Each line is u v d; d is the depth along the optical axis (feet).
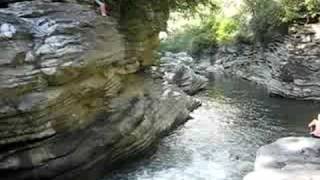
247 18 140.77
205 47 169.78
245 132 73.15
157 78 78.23
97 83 50.19
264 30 123.75
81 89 47.34
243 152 62.59
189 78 111.55
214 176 53.36
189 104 88.53
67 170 44.93
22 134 40.81
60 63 42.96
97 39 49.26
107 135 51.03
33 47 41.91
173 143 66.33
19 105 39.68
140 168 55.21
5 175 40.91
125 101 58.03
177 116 77.15
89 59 46.78
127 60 61.67
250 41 136.67
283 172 42.88
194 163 57.77
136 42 64.95
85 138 48.44
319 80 98.94
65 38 44.32
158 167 55.83
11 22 41.63
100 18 51.34
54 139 44.55
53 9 46.03
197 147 64.64
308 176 41.65
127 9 64.49
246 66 140.05
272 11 119.03
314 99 99.35
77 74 45.60
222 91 115.75
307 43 102.01
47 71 41.98
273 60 114.21
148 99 67.31
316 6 105.29
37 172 42.29
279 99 102.63
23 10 43.80
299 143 52.21
